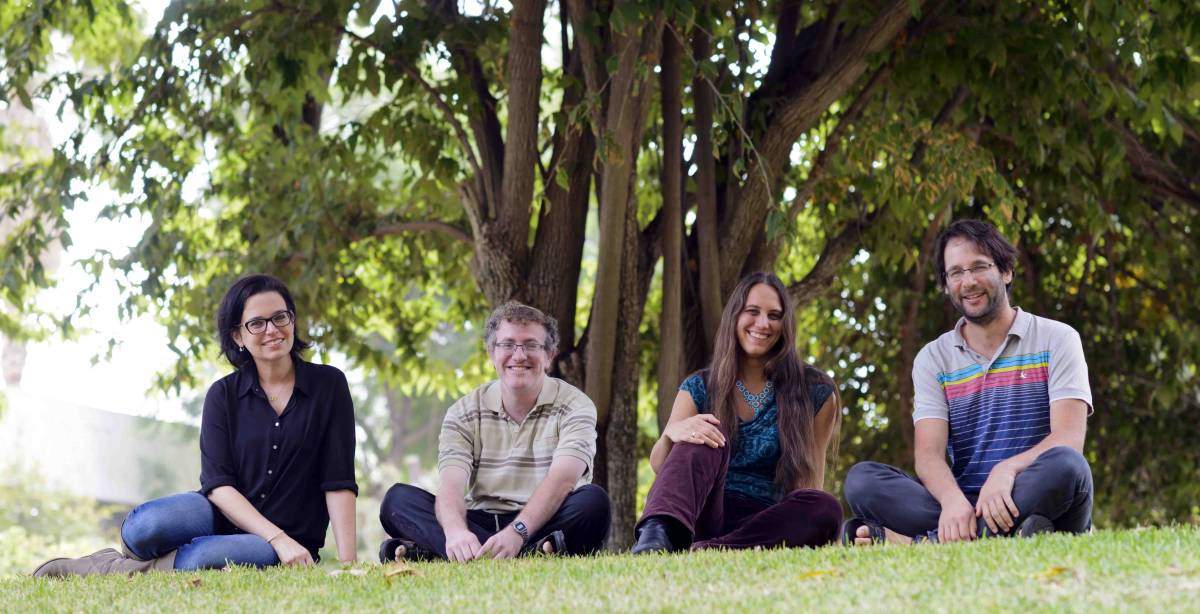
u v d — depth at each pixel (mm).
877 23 8305
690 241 8836
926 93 9062
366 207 10477
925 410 5285
